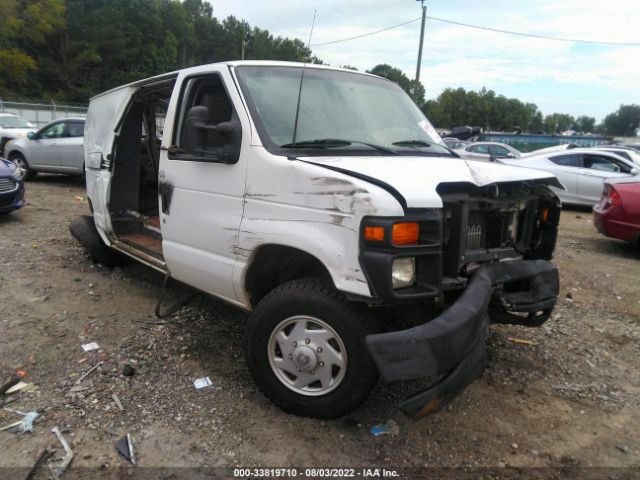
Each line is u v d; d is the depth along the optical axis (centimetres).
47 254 623
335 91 375
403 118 396
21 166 1277
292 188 292
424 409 257
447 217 284
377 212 255
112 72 7062
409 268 262
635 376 382
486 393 347
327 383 295
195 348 392
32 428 293
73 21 6931
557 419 321
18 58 5647
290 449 283
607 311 515
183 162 368
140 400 324
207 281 363
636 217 704
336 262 270
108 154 511
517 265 306
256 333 311
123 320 438
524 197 331
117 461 270
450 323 252
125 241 514
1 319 430
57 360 369
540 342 429
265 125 324
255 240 313
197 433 294
